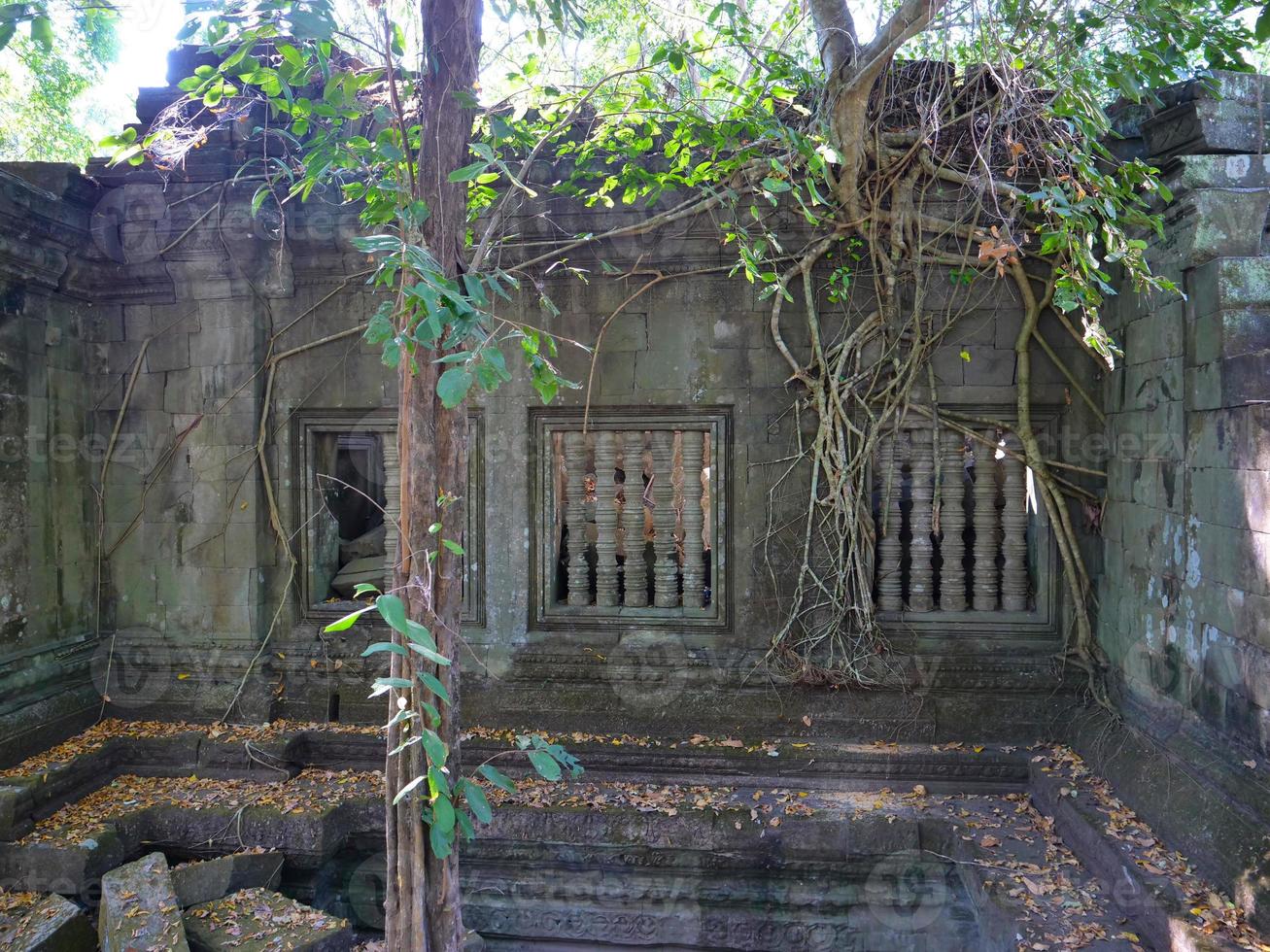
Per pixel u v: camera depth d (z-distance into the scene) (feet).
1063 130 13.87
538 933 13.71
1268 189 11.66
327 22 8.18
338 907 13.99
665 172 15.19
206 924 11.77
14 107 25.27
